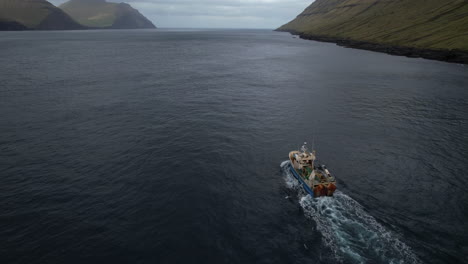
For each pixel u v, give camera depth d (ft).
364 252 87.81
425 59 555.28
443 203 113.09
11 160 143.64
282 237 94.53
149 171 135.64
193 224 100.12
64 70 398.01
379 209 108.88
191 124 198.59
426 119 214.28
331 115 223.71
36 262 83.30
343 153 158.51
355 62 536.42
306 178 122.31
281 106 247.50
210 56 630.74
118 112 221.25
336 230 97.35
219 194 118.62
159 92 288.30
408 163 146.51
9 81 315.37
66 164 141.18
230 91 301.43
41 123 194.08
